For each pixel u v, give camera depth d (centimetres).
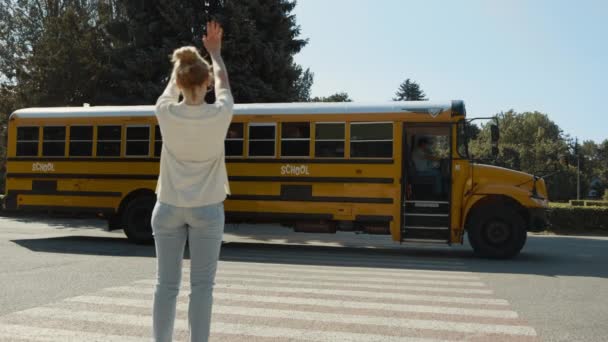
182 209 325
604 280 905
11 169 1429
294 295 733
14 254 1122
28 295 702
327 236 1741
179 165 327
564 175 8238
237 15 2412
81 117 1384
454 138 1192
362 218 1218
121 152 1354
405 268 1025
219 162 336
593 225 2047
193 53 332
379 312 641
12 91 2773
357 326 575
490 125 1216
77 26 2642
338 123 1242
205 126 320
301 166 1254
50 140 1403
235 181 1285
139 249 1245
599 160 13875
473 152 1221
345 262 1102
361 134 1230
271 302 686
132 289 746
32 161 1413
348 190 1228
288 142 1265
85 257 1084
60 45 2541
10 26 3027
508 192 1165
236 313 625
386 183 1209
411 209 1203
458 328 575
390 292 768
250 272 936
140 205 1326
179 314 602
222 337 527
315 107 1261
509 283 863
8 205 1427
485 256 1193
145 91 2344
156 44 2491
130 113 1354
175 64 335
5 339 507
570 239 1802
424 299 723
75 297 691
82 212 1370
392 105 1227
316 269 988
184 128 319
